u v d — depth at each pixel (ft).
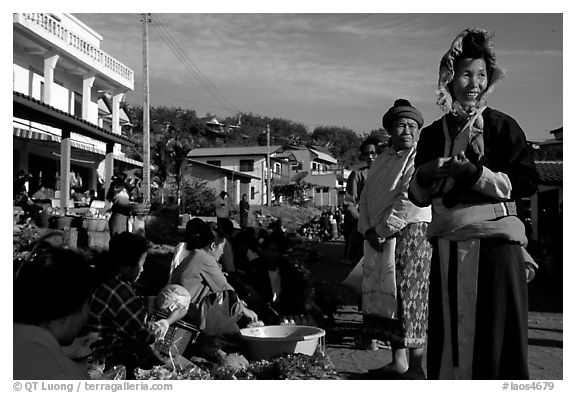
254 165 187.11
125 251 13.42
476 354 8.71
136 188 83.82
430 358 9.34
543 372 15.92
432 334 9.36
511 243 8.76
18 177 52.54
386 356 18.07
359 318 24.11
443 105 9.49
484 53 9.26
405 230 14.16
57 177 80.43
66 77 82.17
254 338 16.40
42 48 69.41
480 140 9.10
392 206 14.33
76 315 8.80
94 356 12.44
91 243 41.45
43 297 8.55
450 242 9.18
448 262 9.14
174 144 104.53
